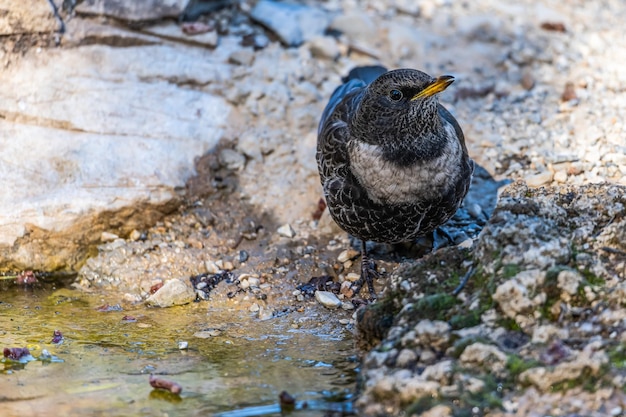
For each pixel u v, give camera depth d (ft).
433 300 27.96
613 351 25.67
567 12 52.90
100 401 27.84
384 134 32.30
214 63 44.60
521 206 28.96
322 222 38.88
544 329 26.40
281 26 46.93
